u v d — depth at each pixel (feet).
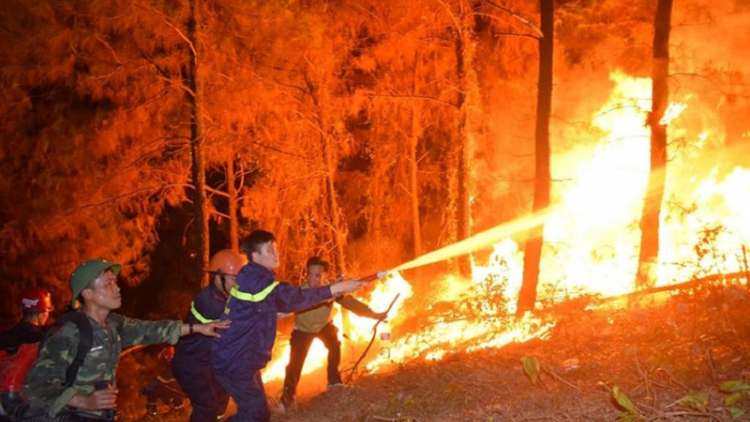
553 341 28.35
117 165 48.11
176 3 43.29
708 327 24.56
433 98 52.90
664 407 18.01
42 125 51.80
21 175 53.06
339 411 25.99
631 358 23.81
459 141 52.08
